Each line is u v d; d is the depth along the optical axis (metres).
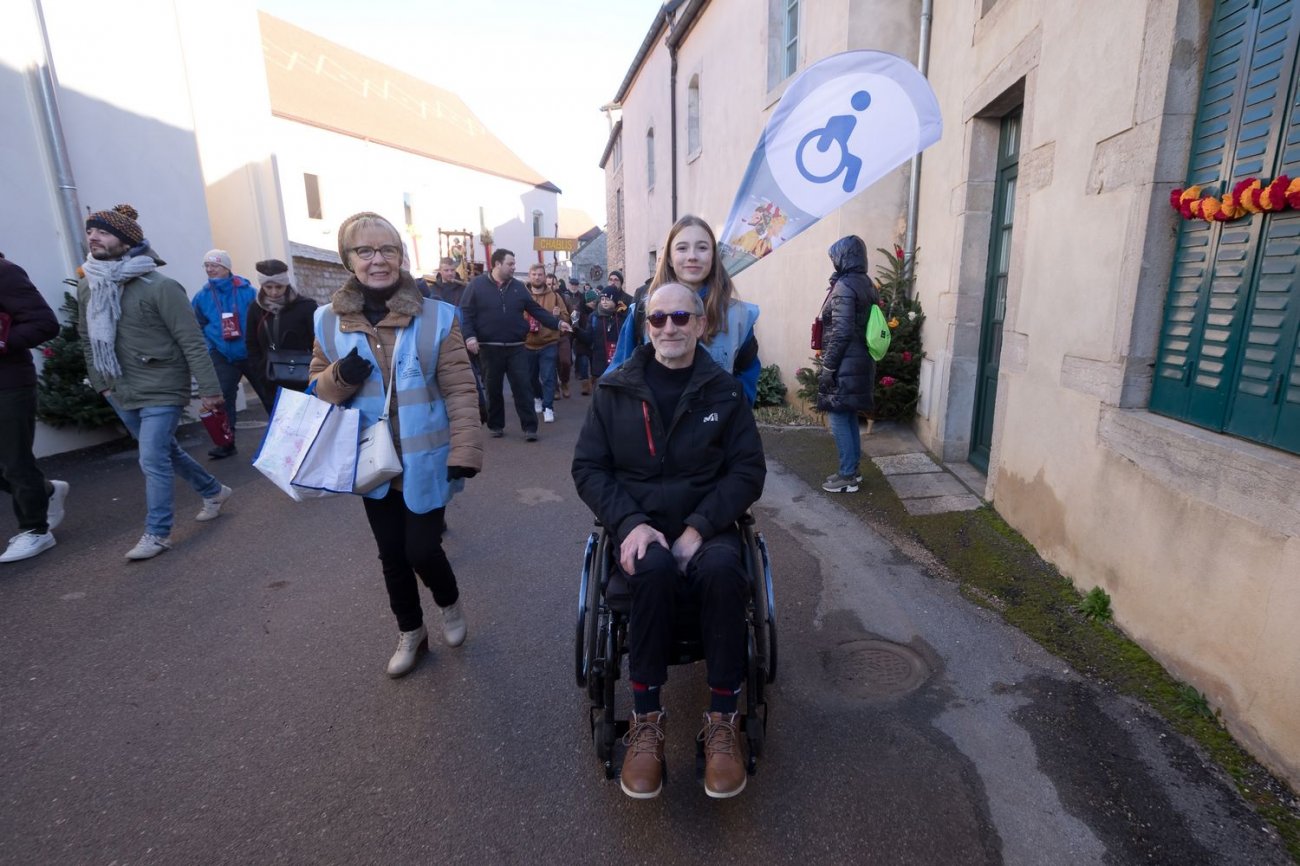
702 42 11.69
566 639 3.35
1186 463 2.65
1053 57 3.82
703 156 11.88
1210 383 2.69
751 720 2.21
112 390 4.21
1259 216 2.43
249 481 5.87
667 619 2.13
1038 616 3.34
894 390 6.66
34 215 6.40
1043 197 3.94
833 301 4.92
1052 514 3.78
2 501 5.26
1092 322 3.38
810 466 5.99
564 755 2.55
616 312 10.88
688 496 2.40
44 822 2.25
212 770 2.49
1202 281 2.74
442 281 9.80
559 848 2.13
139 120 7.55
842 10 6.65
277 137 24.42
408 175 30.69
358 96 31.16
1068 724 2.59
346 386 2.69
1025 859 2.04
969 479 5.35
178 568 4.16
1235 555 2.40
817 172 3.49
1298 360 2.26
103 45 7.14
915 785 2.35
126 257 4.09
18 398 4.11
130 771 2.48
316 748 2.60
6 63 6.16
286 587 3.91
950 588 3.74
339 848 2.14
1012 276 4.40
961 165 5.49
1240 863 1.98
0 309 3.94
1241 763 2.31
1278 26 2.34
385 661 3.17
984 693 2.81
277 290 5.59
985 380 5.52
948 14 5.84
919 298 6.60
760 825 2.20
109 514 5.07
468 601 3.74
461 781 2.42
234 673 3.09
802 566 4.08
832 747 2.54
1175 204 2.83
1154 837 2.08
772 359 9.30
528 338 8.26
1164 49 2.81
